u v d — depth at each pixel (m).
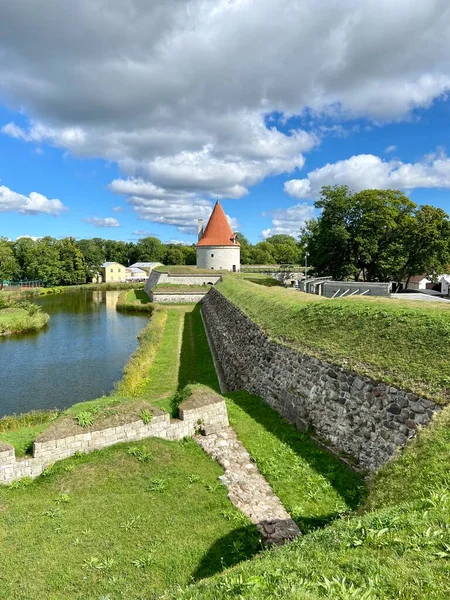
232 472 9.52
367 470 9.19
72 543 7.19
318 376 12.09
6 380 22.84
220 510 8.09
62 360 26.98
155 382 20.47
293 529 7.47
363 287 26.06
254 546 6.98
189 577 6.33
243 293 29.28
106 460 9.62
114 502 8.34
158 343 28.22
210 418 11.69
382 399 9.57
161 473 9.34
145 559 6.73
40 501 8.47
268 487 8.93
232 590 4.10
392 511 5.28
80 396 20.30
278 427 12.21
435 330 10.52
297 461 9.98
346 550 4.48
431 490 5.70
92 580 6.35
